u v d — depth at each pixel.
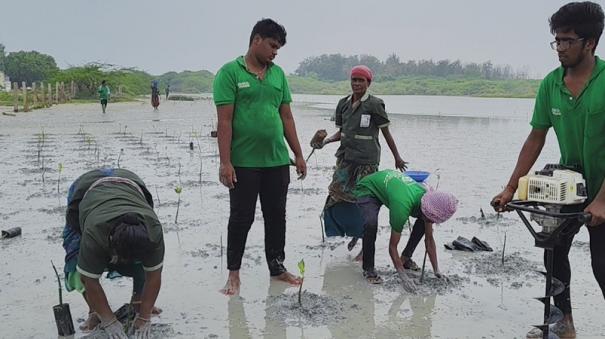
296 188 9.53
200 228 6.93
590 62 3.67
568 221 3.46
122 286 5.05
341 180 6.11
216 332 4.20
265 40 4.98
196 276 5.35
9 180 9.70
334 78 145.62
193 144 15.38
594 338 4.12
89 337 3.99
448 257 5.93
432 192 5.05
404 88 104.06
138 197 4.05
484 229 6.98
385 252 6.17
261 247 6.30
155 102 34.16
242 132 5.02
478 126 21.88
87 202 3.92
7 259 5.67
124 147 14.55
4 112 28.08
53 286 5.00
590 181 3.83
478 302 4.78
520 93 89.38
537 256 5.95
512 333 4.20
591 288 5.05
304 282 5.28
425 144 15.28
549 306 3.77
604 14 3.57
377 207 5.39
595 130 3.66
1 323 4.27
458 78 117.19
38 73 93.25
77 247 4.07
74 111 30.70
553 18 3.65
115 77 55.62
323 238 6.55
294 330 4.25
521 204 3.66
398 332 4.23
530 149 4.19
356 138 6.04
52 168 10.96
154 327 4.25
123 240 3.56
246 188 5.02
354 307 4.68
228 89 4.97
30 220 7.10
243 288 5.08
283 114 5.42
